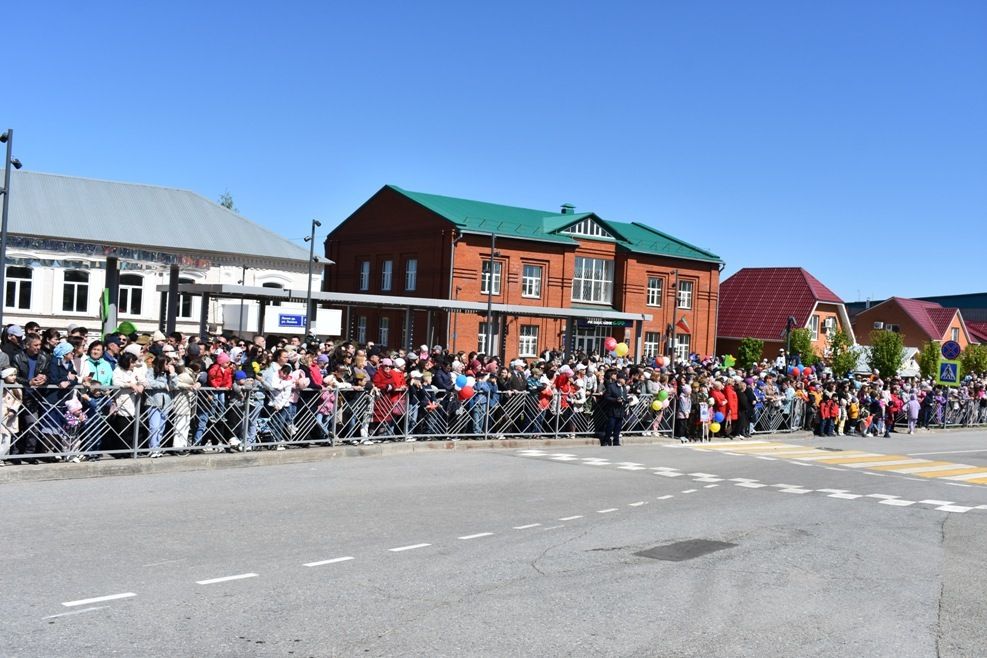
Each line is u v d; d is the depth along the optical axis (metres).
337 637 6.18
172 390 13.40
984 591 8.57
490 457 16.98
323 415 15.67
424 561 8.46
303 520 10.03
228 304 31.69
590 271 52.16
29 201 36.91
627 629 6.74
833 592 8.22
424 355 23.20
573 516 11.33
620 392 20.59
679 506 12.57
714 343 57.16
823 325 64.75
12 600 6.59
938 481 17.59
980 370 64.50
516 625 6.67
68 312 39.53
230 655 5.73
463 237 46.47
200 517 9.88
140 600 6.75
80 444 12.45
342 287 53.91
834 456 21.22
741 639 6.67
